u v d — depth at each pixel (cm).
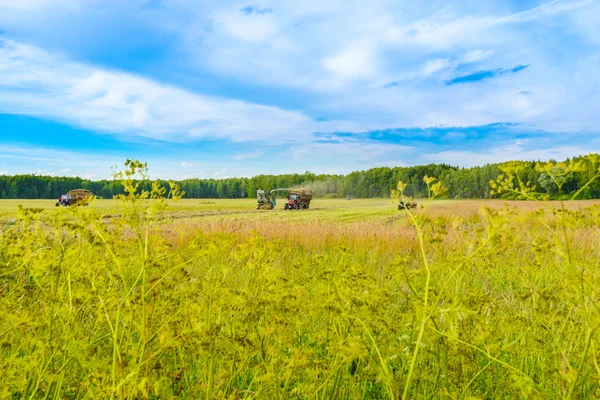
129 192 165
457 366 193
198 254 177
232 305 186
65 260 179
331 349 173
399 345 215
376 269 577
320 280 215
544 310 194
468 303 191
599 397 168
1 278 229
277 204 6175
